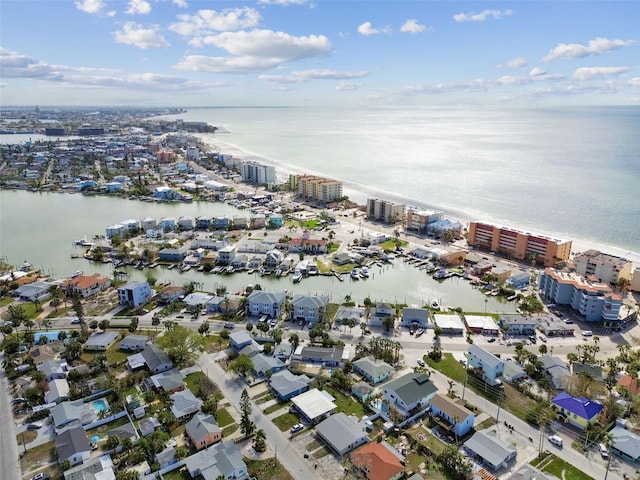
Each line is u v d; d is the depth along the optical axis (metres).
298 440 109.31
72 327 167.38
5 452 105.88
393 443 108.19
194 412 118.31
